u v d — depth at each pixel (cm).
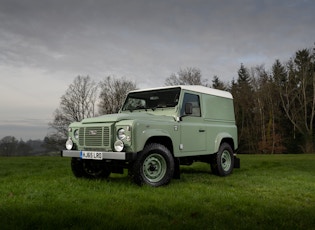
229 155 870
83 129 672
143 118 644
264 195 561
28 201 485
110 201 484
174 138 689
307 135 4062
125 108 798
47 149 3869
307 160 1384
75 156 666
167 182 643
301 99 4497
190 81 4372
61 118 4128
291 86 4516
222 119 873
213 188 609
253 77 4697
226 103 905
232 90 4931
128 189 582
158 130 652
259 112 4569
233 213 432
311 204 502
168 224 371
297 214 428
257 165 1120
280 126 4456
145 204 461
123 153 589
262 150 4303
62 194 531
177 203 470
